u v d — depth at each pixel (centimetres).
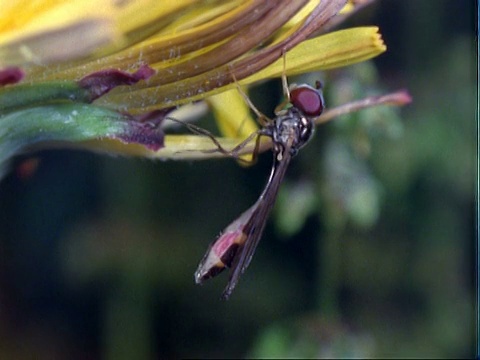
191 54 5
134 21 5
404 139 10
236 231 6
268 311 11
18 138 5
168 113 5
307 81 8
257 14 5
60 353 11
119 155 5
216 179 10
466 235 10
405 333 10
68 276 10
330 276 9
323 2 5
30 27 5
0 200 10
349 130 8
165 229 10
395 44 10
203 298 11
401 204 10
